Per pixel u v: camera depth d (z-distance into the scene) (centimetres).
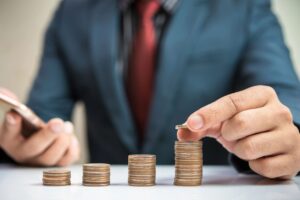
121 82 146
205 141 145
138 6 148
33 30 240
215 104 71
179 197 58
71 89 164
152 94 143
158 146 143
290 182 76
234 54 145
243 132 72
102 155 153
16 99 112
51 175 70
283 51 140
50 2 239
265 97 75
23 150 108
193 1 149
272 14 152
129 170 71
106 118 151
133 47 147
